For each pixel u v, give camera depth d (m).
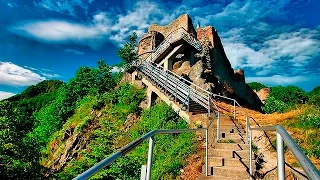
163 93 19.45
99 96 27.72
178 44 26.48
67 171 14.48
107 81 33.94
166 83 19.75
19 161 13.02
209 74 25.67
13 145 12.79
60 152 22.20
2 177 12.20
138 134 17.61
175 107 17.27
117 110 22.52
